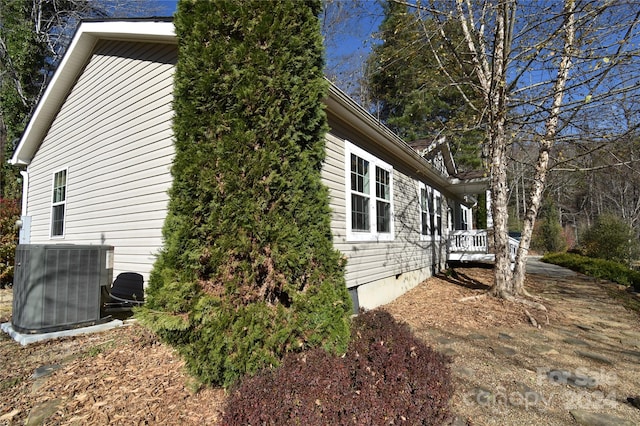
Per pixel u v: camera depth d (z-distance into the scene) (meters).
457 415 2.71
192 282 2.98
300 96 3.37
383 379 2.40
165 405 2.66
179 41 3.52
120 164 5.95
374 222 6.88
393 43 9.66
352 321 3.48
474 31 7.27
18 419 2.52
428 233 10.63
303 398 2.07
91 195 6.66
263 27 3.30
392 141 7.04
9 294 7.25
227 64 3.23
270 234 3.05
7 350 3.68
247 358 2.74
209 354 2.77
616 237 15.79
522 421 2.65
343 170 5.89
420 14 7.00
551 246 24.22
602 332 4.98
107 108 6.36
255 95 3.19
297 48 3.39
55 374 3.14
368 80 20.16
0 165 13.89
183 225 3.09
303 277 3.20
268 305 3.00
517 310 6.11
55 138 8.16
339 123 5.87
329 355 2.70
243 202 3.03
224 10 3.30
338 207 5.65
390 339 3.03
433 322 5.43
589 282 9.62
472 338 4.62
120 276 5.33
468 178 11.89
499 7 6.16
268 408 1.98
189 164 3.18
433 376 2.51
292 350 2.95
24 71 15.35
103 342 3.91
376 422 2.00
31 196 9.19
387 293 7.30
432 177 10.86
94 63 6.77
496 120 6.88
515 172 14.80
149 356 3.50
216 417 2.48
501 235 7.01
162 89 5.27
